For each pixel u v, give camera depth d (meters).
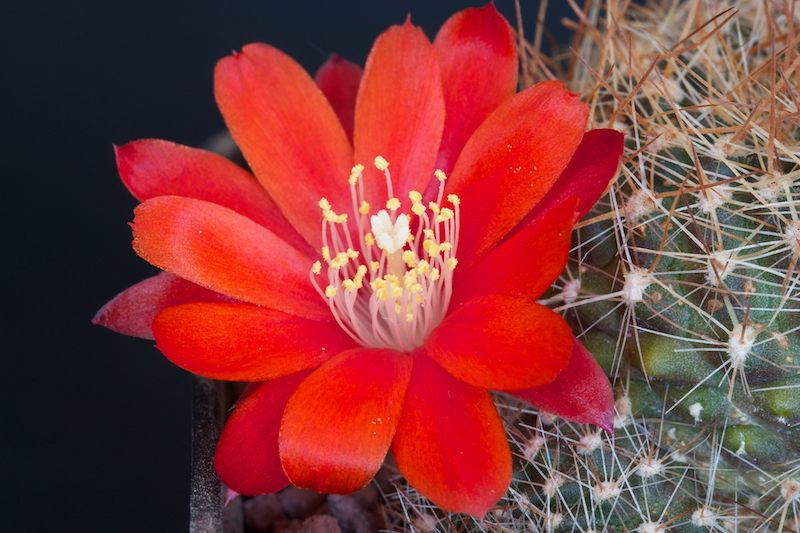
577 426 0.14
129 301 0.14
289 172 0.14
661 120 0.14
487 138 0.14
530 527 0.14
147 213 0.13
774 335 0.13
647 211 0.14
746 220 0.14
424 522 0.14
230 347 0.13
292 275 0.14
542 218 0.13
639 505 0.14
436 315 0.14
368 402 0.13
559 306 0.14
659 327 0.14
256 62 0.14
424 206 0.14
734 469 0.14
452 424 0.13
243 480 0.13
